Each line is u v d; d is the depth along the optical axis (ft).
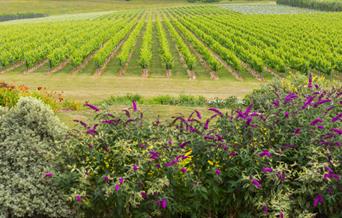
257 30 193.16
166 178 15.97
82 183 16.55
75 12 451.12
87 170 17.48
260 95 26.14
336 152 16.80
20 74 108.58
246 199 16.51
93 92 77.92
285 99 19.29
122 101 57.36
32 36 182.29
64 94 74.95
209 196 17.02
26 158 18.79
